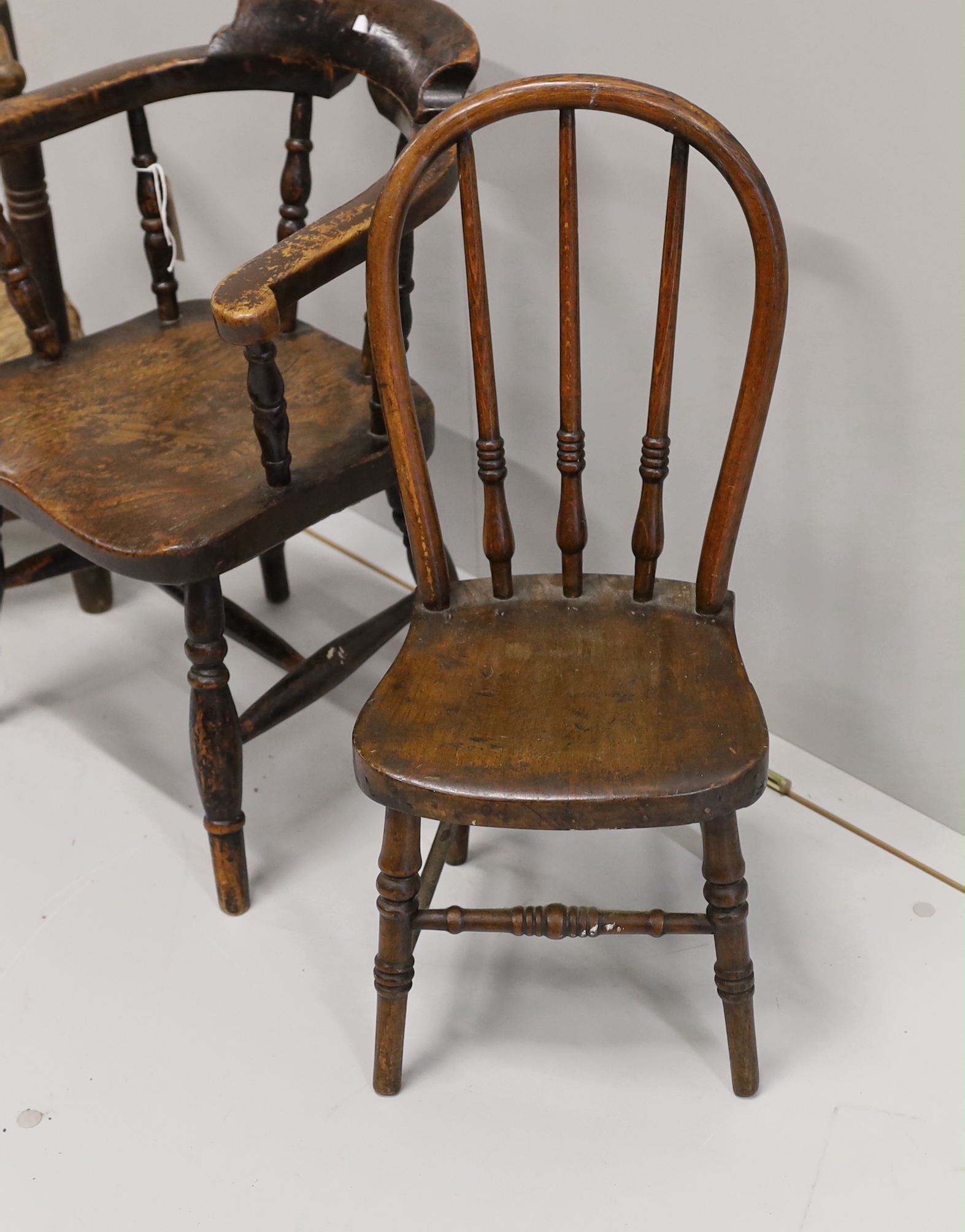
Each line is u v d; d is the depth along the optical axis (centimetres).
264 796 159
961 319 118
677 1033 129
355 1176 117
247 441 133
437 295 165
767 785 156
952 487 128
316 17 135
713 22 120
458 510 185
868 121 115
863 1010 130
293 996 134
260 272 104
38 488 127
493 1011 132
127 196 202
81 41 191
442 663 114
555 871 147
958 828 149
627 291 143
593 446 158
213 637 126
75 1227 114
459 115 105
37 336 145
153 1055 128
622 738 104
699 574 117
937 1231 111
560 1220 113
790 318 130
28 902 145
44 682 177
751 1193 115
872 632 144
